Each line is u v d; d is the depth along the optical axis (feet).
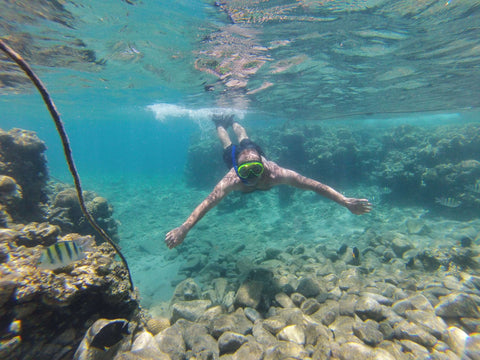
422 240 28.96
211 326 12.57
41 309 8.74
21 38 27.09
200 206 12.55
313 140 58.80
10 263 9.61
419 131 59.06
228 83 41.52
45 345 8.68
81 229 25.18
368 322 11.46
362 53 28.99
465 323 11.44
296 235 35.40
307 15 21.72
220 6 20.75
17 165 21.26
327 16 21.84
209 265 25.88
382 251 23.27
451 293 13.20
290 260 22.67
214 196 12.76
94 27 24.50
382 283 16.31
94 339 8.65
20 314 8.31
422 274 18.47
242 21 22.86
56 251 8.95
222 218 46.11
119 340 9.48
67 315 9.32
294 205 48.03
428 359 9.52
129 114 99.40
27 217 20.71
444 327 10.91
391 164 49.39
